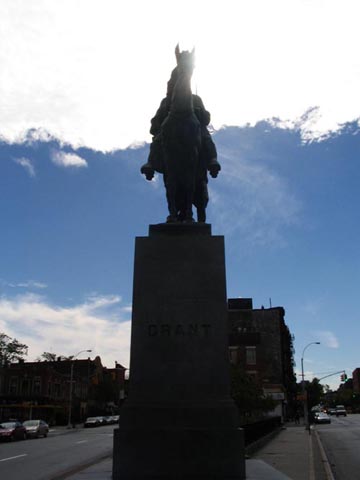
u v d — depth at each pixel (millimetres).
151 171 11344
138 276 9531
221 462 8234
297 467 17938
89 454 24406
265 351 72250
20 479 15117
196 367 8992
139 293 9422
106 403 95562
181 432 8344
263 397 51281
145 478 8188
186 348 9094
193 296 9383
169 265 9570
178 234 9781
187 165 10656
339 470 18094
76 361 90938
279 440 33312
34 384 73062
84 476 8695
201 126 11523
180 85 10852
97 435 45219
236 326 74875
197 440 8305
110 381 96000
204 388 8891
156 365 9008
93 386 92562
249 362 71375
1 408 69250
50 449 28172
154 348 9102
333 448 27328
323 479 15008
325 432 44406
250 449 22547
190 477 8180
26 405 68125
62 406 75500
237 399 41156
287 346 87500
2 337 58062
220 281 9469
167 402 8742
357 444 30016
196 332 9180
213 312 9281
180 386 8891
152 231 9828
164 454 8266
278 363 71312
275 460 20281
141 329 9219
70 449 27891
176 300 9359
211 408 8609
